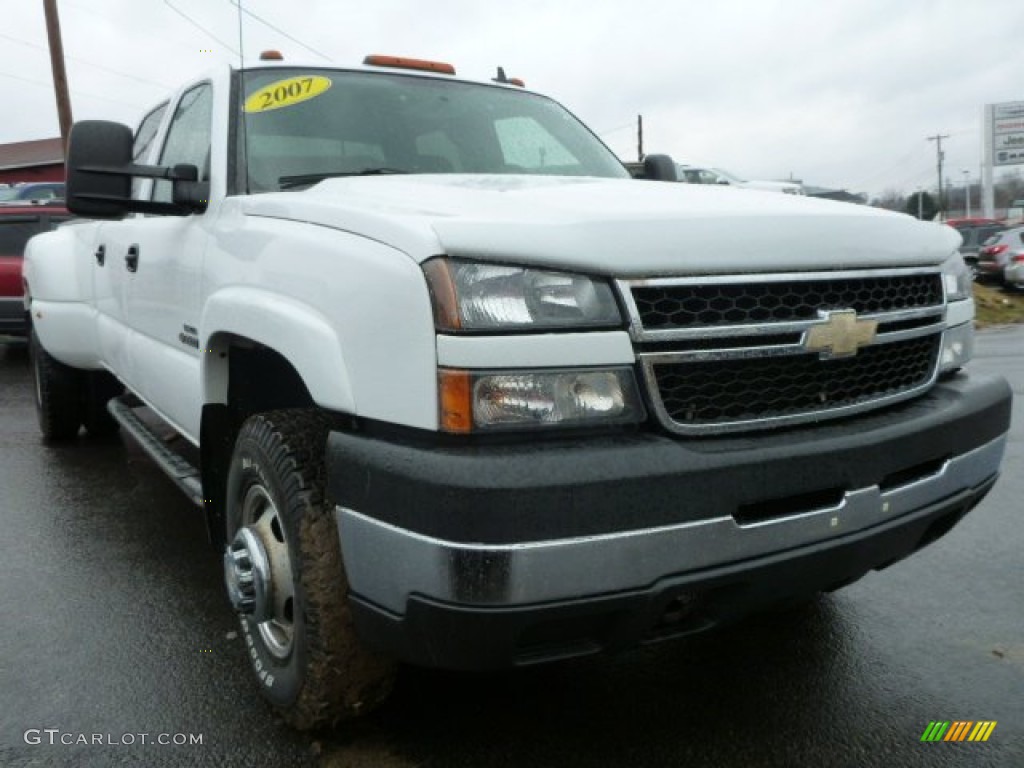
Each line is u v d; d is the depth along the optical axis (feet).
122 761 8.21
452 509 6.19
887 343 8.20
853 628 10.84
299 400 9.77
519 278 6.63
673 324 6.96
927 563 13.00
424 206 7.77
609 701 9.18
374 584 6.86
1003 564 12.92
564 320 6.66
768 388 7.39
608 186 9.34
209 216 10.55
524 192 8.47
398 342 6.72
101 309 16.39
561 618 6.41
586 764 8.12
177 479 12.01
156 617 11.30
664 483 6.52
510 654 6.55
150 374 13.08
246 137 10.86
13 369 33.73
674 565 6.62
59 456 19.61
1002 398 9.20
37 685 9.61
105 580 12.52
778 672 9.77
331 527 7.68
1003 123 217.15
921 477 8.18
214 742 8.50
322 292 7.55
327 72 12.26
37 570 12.92
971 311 9.63
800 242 7.58
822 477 7.23
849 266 7.86
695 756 8.23
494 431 6.51
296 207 8.57
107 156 10.30
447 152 11.93
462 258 6.59
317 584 7.62
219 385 10.09
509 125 12.99
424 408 6.55
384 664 7.99
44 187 53.01
